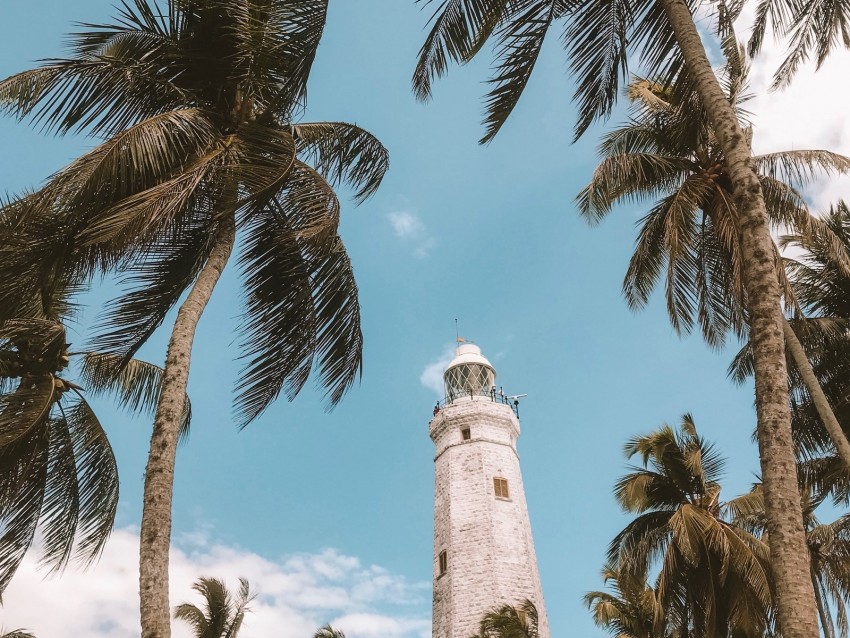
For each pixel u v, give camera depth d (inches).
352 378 561.3
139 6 509.7
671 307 667.4
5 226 465.4
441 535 1572.3
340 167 609.3
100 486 704.4
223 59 518.0
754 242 441.4
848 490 920.3
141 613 374.9
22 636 857.5
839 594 931.3
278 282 553.9
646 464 966.4
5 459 591.2
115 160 442.6
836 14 570.9
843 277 881.5
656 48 532.1
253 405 540.4
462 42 539.2
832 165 709.9
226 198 496.1
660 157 703.7
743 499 937.5
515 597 1428.4
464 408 1699.1
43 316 713.6
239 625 1270.9
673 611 871.7
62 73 493.7
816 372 878.4
